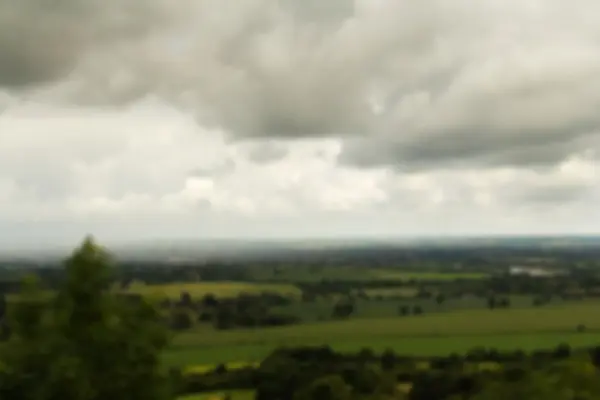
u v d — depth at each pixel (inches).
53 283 783.1
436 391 2080.5
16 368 700.7
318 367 2247.8
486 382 1830.7
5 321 739.4
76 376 696.4
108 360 744.3
